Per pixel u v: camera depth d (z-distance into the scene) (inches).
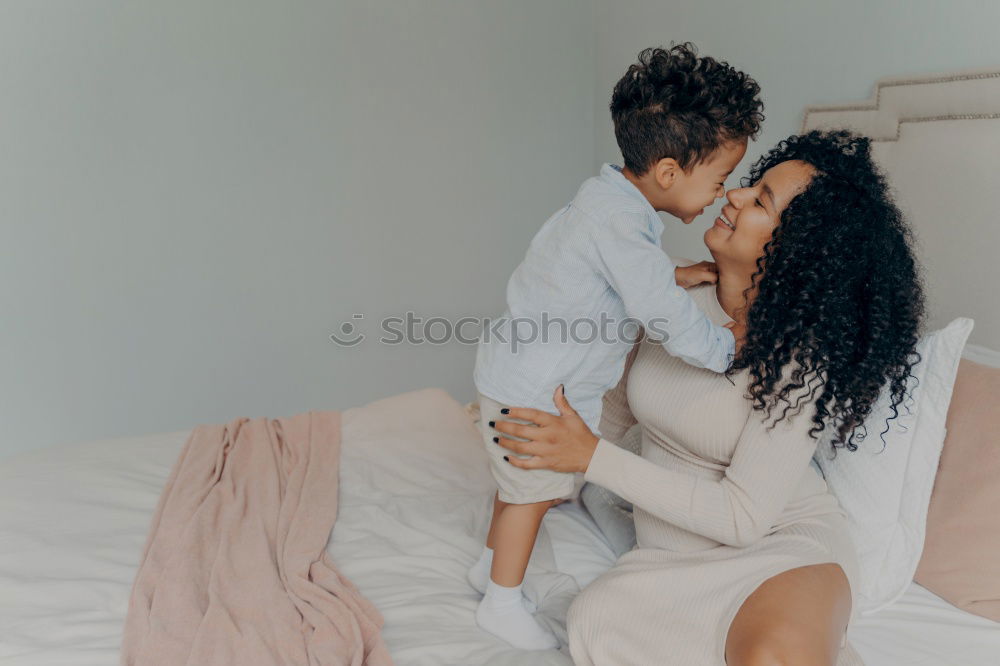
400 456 79.2
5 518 65.2
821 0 91.8
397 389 147.8
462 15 136.8
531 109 145.5
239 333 133.6
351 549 64.9
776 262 54.2
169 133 122.8
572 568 65.3
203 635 51.1
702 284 63.4
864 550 60.0
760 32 102.4
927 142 74.7
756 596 49.9
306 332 138.3
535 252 58.2
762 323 54.1
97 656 50.6
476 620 57.7
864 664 52.2
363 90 133.0
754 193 56.7
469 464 79.2
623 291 53.7
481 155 143.9
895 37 83.0
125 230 123.3
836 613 49.0
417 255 143.3
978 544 57.3
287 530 64.7
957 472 59.0
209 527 63.2
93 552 61.8
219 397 134.6
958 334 58.0
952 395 61.3
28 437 125.0
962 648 54.5
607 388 60.4
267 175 129.8
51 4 113.8
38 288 120.6
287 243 133.4
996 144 68.5
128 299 125.4
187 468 72.1
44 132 116.8
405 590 60.4
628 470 55.0
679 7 118.5
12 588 56.7
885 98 80.7
